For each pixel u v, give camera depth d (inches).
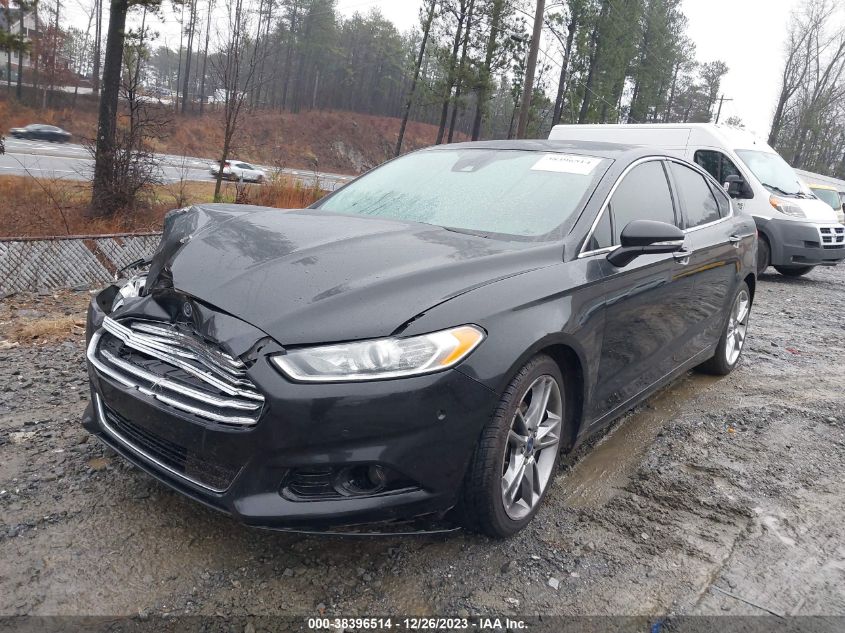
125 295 113.0
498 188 136.0
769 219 429.1
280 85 2913.4
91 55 2704.2
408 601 91.7
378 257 102.3
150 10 511.2
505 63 1254.3
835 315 332.2
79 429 137.0
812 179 835.4
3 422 138.4
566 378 116.7
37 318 223.3
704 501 125.2
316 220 123.0
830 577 103.6
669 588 98.2
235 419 86.2
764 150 466.0
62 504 109.3
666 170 158.7
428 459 89.4
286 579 94.4
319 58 3095.5
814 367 226.2
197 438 89.3
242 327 88.1
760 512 122.4
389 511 89.4
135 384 97.2
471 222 127.6
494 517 99.6
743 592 98.4
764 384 202.1
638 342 135.5
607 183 131.9
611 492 127.0
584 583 98.0
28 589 89.0
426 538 106.5
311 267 97.8
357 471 89.5
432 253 105.7
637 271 129.4
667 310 146.3
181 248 108.8
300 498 87.3
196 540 102.1
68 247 268.2
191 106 2413.9
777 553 109.3
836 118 2027.6
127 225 441.1
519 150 150.1
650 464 139.9
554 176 135.6
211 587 91.9
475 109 1402.6
